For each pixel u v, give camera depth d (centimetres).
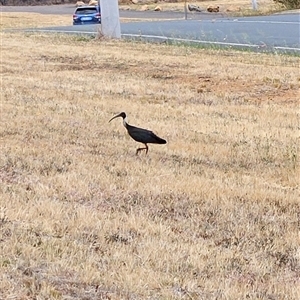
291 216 855
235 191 930
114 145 1180
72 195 898
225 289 639
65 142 1190
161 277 651
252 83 1816
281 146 1206
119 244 731
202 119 1409
